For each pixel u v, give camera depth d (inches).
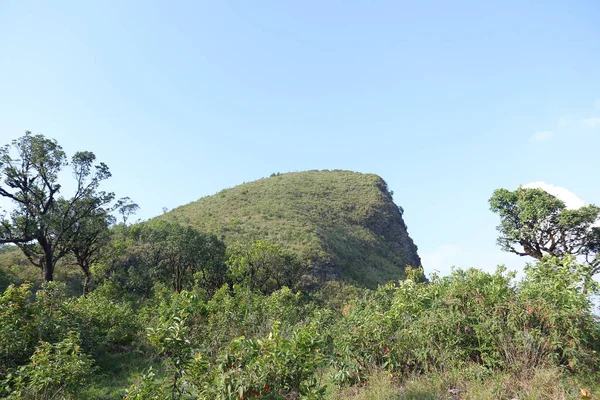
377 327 258.8
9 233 877.8
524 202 755.4
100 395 336.5
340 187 3590.1
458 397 197.5
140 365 438.9
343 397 231.8
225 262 1245.1
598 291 228.8
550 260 266.8
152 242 1341.0
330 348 313.7
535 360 206.7
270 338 197.9
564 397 173.9
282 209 2591.0
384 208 3314.5
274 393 177.5
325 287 1640.0
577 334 202.5
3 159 842.2
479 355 233.9
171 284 1210.6
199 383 200.8
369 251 2583.7
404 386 224.8
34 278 1163.9
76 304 530.3
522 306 223.3
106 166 991.6
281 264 1325.0
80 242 1030.4
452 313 241.4
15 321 386.9
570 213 706.8
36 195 898.1
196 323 481.1
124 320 547.2
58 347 335.0
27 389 294.8
